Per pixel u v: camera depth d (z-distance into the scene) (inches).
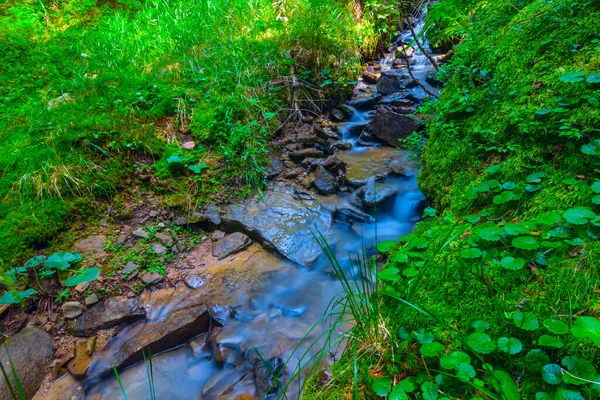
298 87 199.2
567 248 66.0
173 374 92.4
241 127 160.9
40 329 97.8
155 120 160.9
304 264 122.3
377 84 228.7
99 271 111.0
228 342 97.4
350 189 152.9
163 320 103.3
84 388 88.7
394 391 55.5
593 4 98.3
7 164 129.3
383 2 259.3
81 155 134.3
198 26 207.6
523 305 60.7
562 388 47.9
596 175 74.3
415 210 139.2
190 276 118.3
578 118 80.8
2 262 106.0
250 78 185.3
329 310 104.9
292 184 156.9
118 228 126.6
